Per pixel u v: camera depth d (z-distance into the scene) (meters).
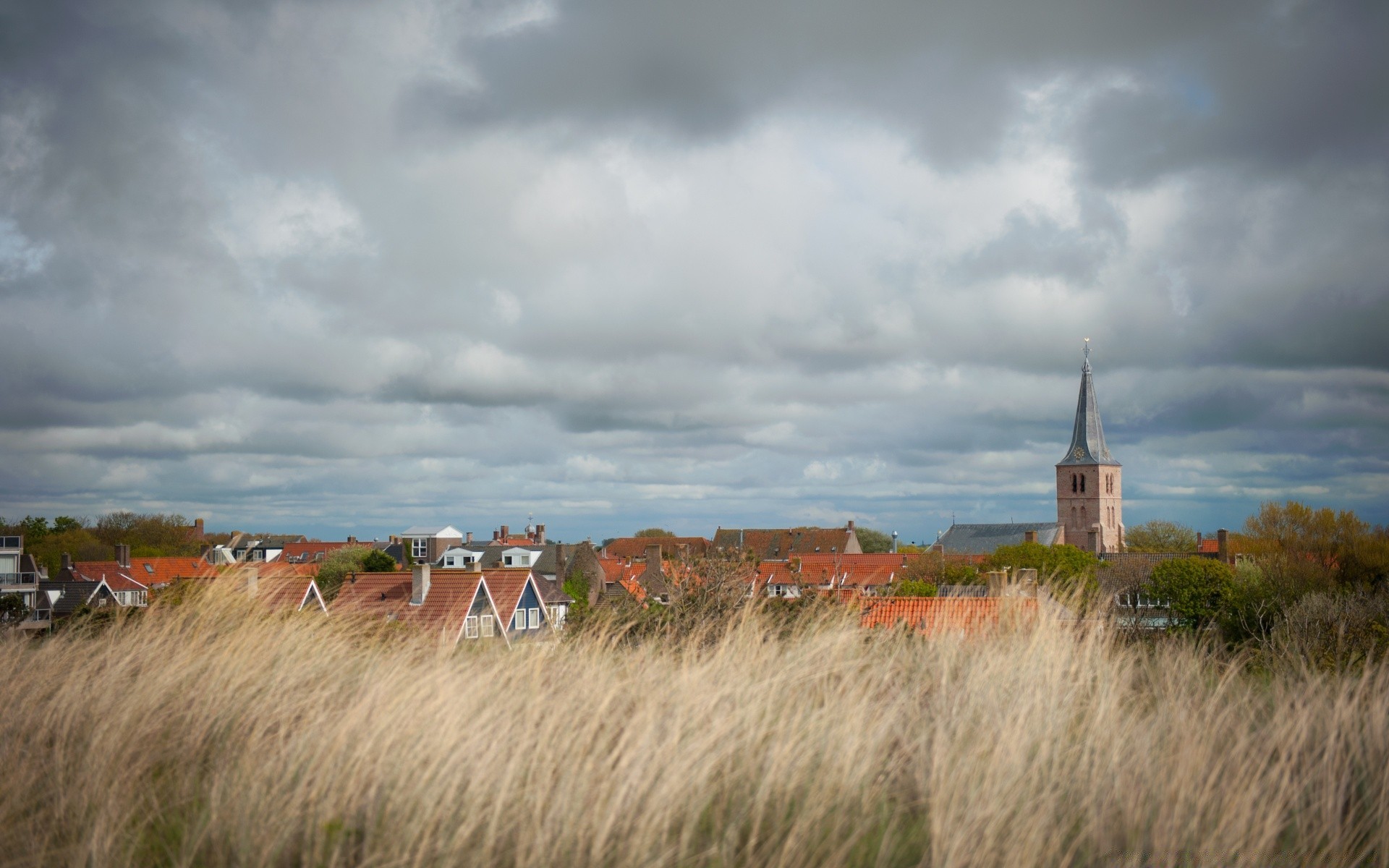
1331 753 4.41
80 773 4.45
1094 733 4.55
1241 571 38.62
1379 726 4.65
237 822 3.81
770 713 4.66
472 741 4.26
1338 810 3.95
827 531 108.56
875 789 3.97
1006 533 145.62
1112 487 152.38
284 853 3.65
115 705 5.21
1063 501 151.75
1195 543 99.50
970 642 6.80
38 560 66.56
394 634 7.78
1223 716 4.99
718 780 4.04
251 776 4.21
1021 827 3.54
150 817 4.02
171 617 7.19
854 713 4.73
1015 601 7.46
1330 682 5.82
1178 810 3.70
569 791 3.76
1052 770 4.14
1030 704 4.86
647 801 3.66
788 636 7.09
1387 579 51.06
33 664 6.20
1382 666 5.97
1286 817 3.94
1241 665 6.48
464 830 3.50
